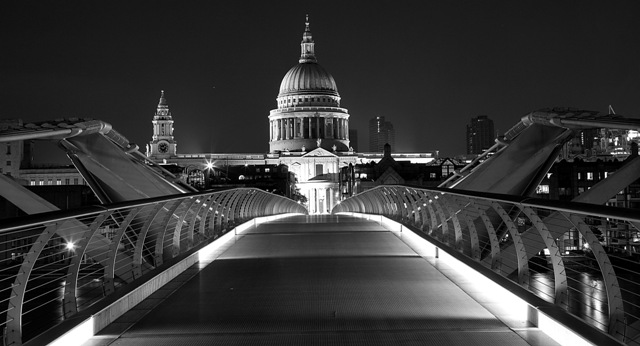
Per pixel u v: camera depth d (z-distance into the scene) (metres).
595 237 8.12
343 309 10.95
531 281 11.28
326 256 18.16
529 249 19.09
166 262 14.55
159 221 23.69
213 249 20.14
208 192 19.33
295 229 29.34
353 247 20.50
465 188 25.77
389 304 11.30
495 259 12.95
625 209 6.91
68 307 9.57
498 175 25.19
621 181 19.22
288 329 9.66
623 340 7.84
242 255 18.75
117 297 10.55
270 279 14.15
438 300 11.60
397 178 151.00
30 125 21.05
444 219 17.89
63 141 23.61
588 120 21.16
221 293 12.55
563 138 24.61
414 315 10.44
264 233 26.80
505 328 9.54
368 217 44.09
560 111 23.00
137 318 10.45
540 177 24.69
